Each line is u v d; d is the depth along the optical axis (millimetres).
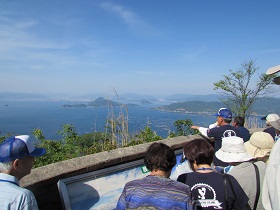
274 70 1455
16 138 1836
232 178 1936
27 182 2438
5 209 1570
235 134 3754
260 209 2090
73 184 2680
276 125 1908
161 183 1681
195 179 1973
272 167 1335
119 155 3227
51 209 2660
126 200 1687
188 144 2148
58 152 4891
